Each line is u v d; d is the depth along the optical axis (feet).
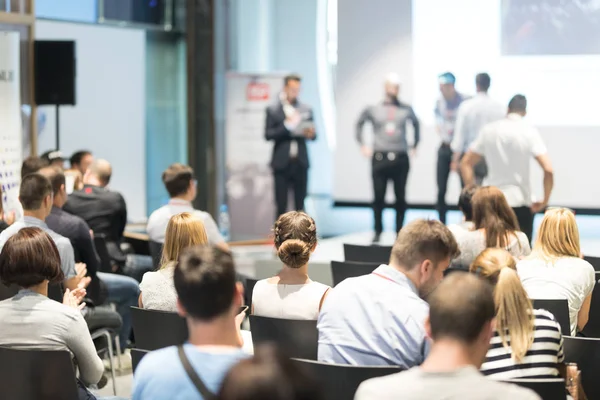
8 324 12.12
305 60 41.88
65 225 19.06
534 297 14.85
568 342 12.30
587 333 17.75
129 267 25.64
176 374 7.91
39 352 11.40
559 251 15.28
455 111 33.81
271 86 37.24
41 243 12.30
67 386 11.46
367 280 11.34
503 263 11.58
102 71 38.42
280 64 42.19
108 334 18.28
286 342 12.87
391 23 38.52
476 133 32.94
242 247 34.68
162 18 39.73
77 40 37.50
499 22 36.73
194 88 39.78
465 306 7.53
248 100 37.40
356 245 20.97
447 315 7.54
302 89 41.96
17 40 25.11
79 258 19.30
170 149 40.52
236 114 37.50
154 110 40.06
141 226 35.68
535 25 36.24
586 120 36.01
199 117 39.83
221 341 8.23
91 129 38.27
